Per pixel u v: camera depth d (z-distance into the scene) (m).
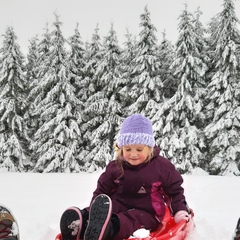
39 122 26.45
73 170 22.70
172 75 23.91
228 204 5.43
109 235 2.70
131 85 24.20
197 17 24.58
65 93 23.77
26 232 3.75
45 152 23.11
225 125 19.98
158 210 3.21
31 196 6.12
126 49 26.50
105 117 23.97
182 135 20.80
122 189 3.29
